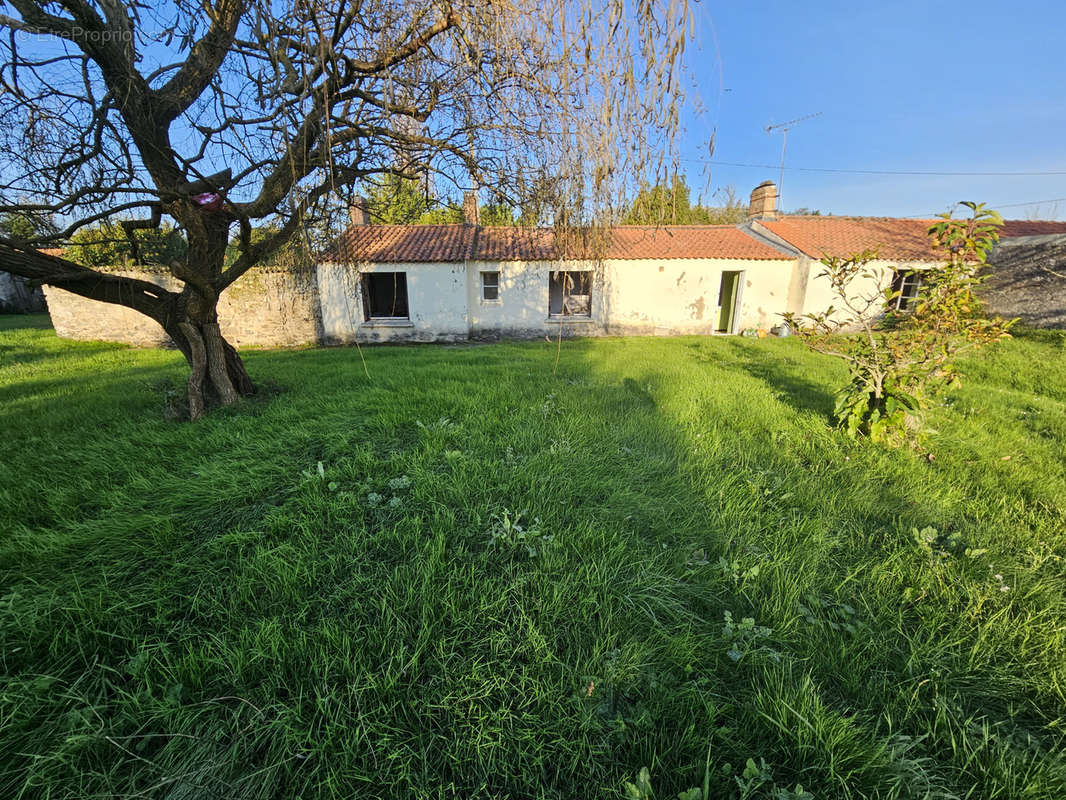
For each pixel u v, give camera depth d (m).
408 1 2.88
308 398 5.32
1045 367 7.68
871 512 2.94
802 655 1.82
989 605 2.09
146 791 1.33
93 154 3.53
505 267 12.91
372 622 1.96
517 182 3.98
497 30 2.63
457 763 1.41
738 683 1.71
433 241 13.46
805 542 2.55
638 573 2.27
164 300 4.80
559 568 2.28
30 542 2.42
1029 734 1.53
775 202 16.12
